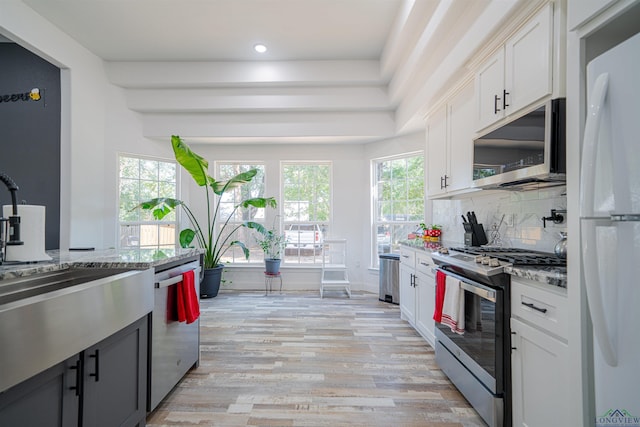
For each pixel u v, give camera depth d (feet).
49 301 3.14
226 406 6.07
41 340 3.04
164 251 7.29
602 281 2.88
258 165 16.34
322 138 14.56
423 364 7.82
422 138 13.42
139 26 10.39
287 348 8.75
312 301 13.79
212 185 14.17
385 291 13.75
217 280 14.51
